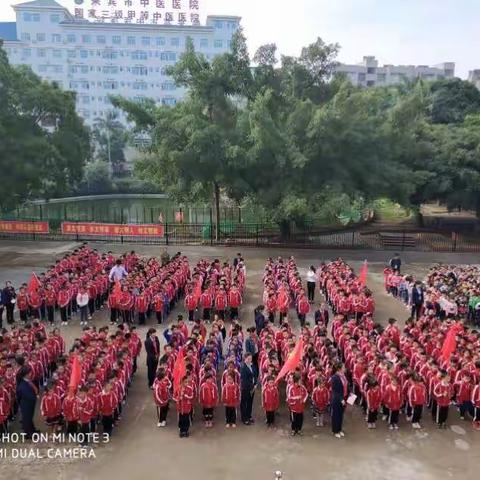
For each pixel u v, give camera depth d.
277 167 29.44
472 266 26.72
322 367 12.16
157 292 18.73
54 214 55.19
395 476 9.97
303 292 18.11
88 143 39.66
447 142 34.22
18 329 14.39
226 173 30.09
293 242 32.69
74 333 17.48
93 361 12.28
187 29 96.62
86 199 71.88
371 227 37.62
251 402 11.92
